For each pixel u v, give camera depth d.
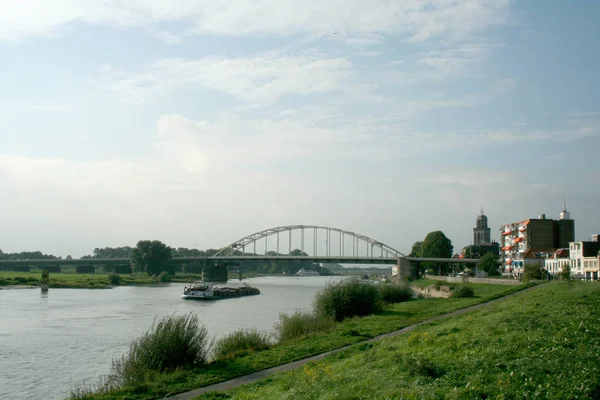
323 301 53.94
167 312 82.81
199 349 28.66
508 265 155.88
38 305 94.25
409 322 42.41
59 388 34.56
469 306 53.00
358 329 39.03
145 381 24.61
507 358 17.59
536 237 143.75
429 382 15.74
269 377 23.14
